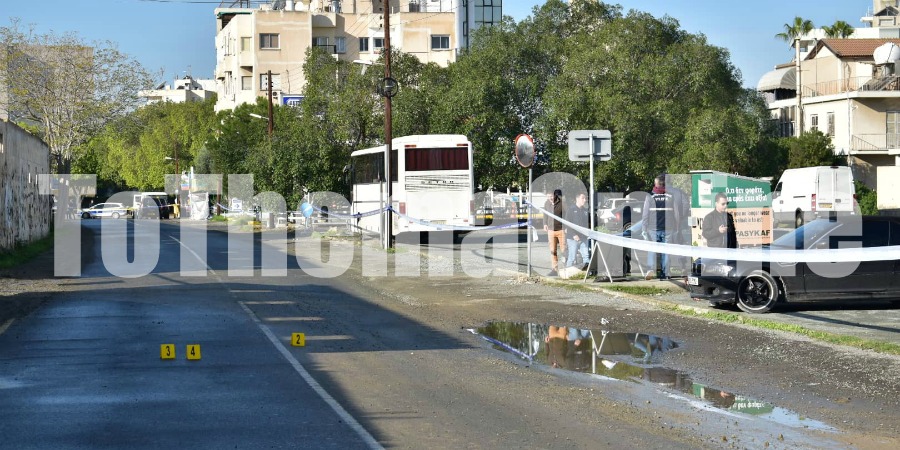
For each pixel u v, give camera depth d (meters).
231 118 96.94
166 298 23.11
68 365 14.01
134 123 76.06
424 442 9.51
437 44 110.88
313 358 14.64
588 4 51.81
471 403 11.38
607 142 25.00
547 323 18.42
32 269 32.84
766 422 10.34
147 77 74.94
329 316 19.70
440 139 43.19
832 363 13.59
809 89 79.19
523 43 49.53
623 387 12.34
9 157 39.66
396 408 11.12
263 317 19.53
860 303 19.86
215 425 10.26
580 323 18.31
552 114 44.41
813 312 18.77
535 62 49.78
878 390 11.83
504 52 49.28
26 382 12.69
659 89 44.56
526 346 15.75
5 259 34.72
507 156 47.22
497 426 10.20
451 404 11.34
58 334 17.19
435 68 55.31
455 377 13.07
